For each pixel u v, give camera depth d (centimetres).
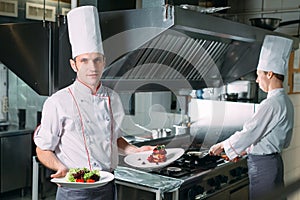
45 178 228
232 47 273
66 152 156
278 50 234
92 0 205
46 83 202
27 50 208
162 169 210
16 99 385
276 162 232
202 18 183
